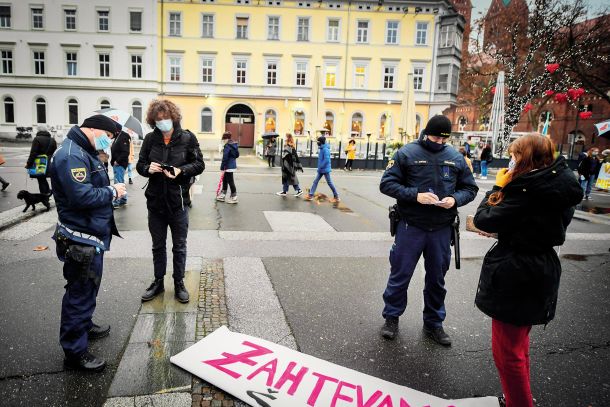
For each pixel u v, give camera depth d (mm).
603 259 6137
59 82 35031
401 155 3457
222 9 34688
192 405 2551
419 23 35969
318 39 35625
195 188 11844
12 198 9422
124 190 2996
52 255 5168
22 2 34125
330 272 5008
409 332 3605
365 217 8672
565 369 3133
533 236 2297
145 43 34594
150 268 4801
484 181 18359
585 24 30422
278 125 36469
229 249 5781
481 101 35438
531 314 2316
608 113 43406
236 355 3062
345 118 36844
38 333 3281
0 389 2615
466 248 6438
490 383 2910
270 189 12383
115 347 3135
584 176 13750
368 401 2633
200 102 35719
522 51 32062
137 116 35625
